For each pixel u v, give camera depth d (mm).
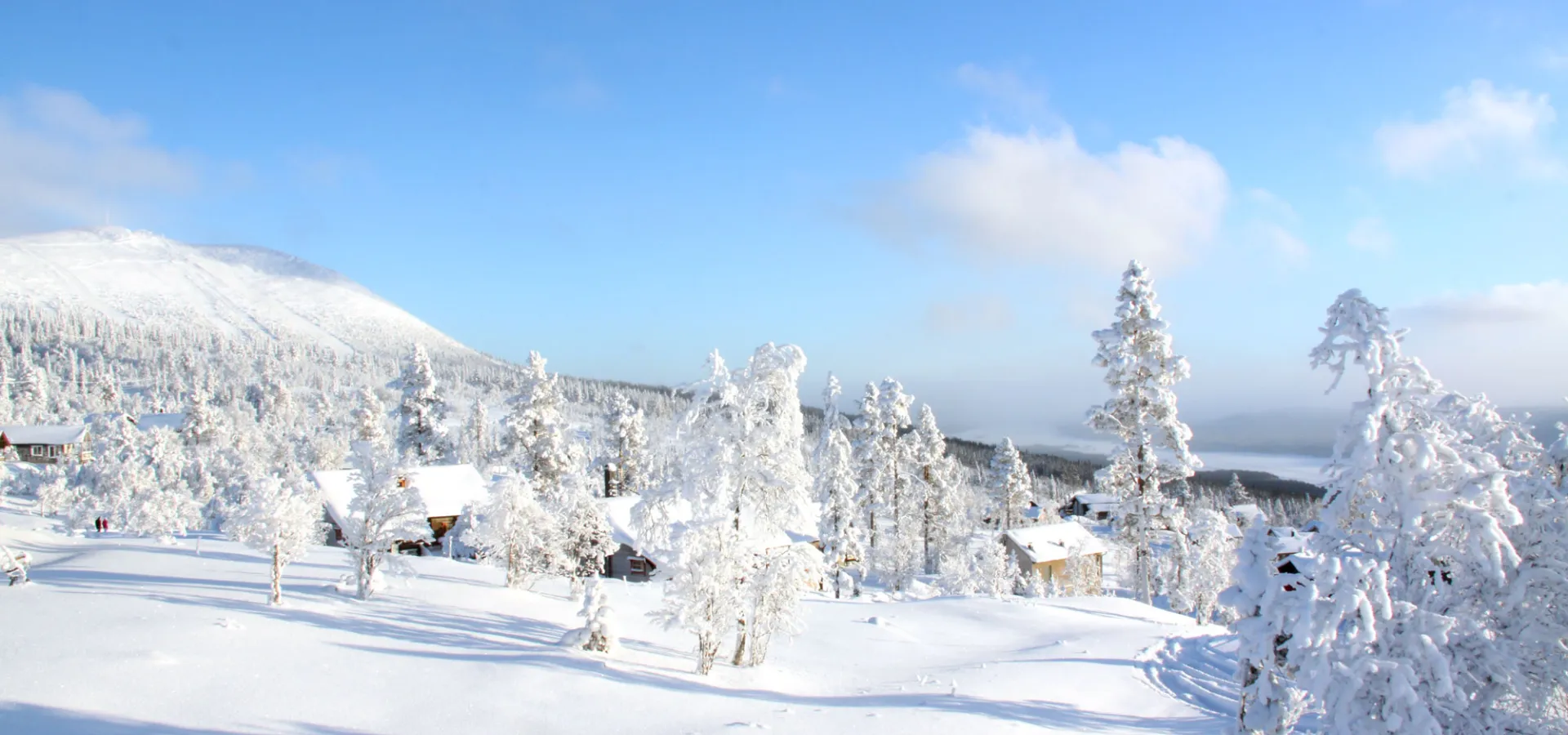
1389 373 11562
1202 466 29797
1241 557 11703
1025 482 76812
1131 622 30266
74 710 12000
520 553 31766
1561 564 11258
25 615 18625
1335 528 11797
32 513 57594
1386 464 11375
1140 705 19344
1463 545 11430
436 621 22891
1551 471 12672
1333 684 10664
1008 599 36125
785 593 21266
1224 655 23594
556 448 52375
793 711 16000
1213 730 17188
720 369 21469
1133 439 30531
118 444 75000
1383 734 10383
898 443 60125
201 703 13094
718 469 20938
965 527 80688
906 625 30047
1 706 11805
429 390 60562
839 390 51094
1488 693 11203
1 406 124000
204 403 103062
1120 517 31500
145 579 26703
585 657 19438
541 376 53250
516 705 14773
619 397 63312
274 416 149875
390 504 26391
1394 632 10938
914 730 14922
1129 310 30516
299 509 23812
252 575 29547
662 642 24047
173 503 46562
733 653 23516
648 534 21797
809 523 22391
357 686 15016
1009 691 19578
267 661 15984
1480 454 11023
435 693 15031
